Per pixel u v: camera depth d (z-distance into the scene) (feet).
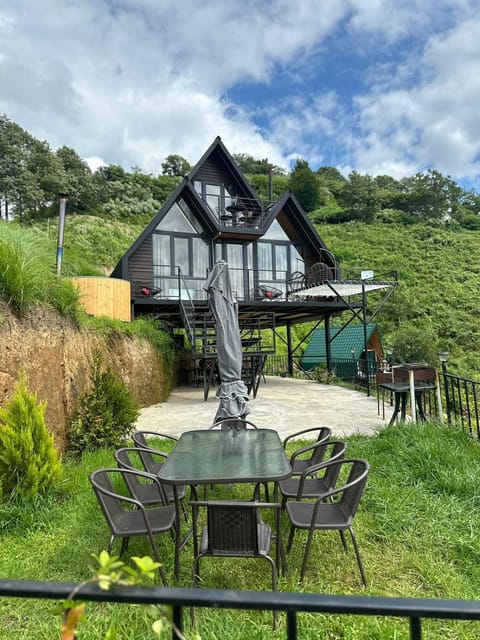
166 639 6.05
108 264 76.54
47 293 16.20
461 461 12.35
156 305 37.55
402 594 7.38
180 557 8.51
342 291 38.96
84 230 87.97
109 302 28.48
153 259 42.96
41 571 8.00
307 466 11.64
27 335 13.98
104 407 15.89
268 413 24.80
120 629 6.19
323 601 2.33
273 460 8.64
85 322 21.18
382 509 10.28
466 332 77.30
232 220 46.19
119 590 2.39
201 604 2.35
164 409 27.02
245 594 2.37
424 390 18.16
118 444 15.81
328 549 8.93
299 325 78.69
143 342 29.35
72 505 10.73
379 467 12.69
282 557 7.96
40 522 9.74
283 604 2.33
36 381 13.94
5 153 109.60
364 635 6.29
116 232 94.12
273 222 49.44
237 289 46.47
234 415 14.78
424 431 15.19
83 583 2.43
